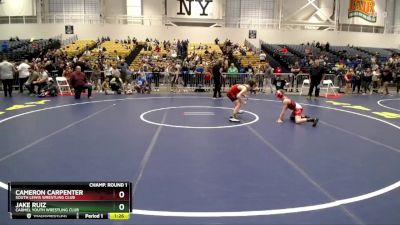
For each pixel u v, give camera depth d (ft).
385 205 14.39
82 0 110.63
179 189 15.78
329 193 15.57
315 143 24.77
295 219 13.03
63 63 60.34
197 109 39.60
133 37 104.27
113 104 43.09
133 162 19.70
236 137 26.17
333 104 46.39
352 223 12.76
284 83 59.41
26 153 21.38
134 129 28.60
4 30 107.65
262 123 31.86
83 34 105.81
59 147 22.84
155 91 58.85
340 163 20.13
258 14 113.50
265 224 12.62
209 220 12.86
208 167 18.99
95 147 22.89
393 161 20.77
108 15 110.73
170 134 26.91
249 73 58.39
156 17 109.70
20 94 52.24
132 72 57.77
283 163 19.92
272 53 92.02
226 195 15.17
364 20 114.42
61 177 17.04
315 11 112.68
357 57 88.79
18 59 74.64
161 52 87.40
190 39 107.14
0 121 31.58
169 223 12.59
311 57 77.82
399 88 69.00
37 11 109.19
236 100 32.68
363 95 58.90
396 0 118.11
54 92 50.65
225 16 113.39
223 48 92.73
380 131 29.50
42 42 95.96
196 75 58.70
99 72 58.23
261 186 16.29
